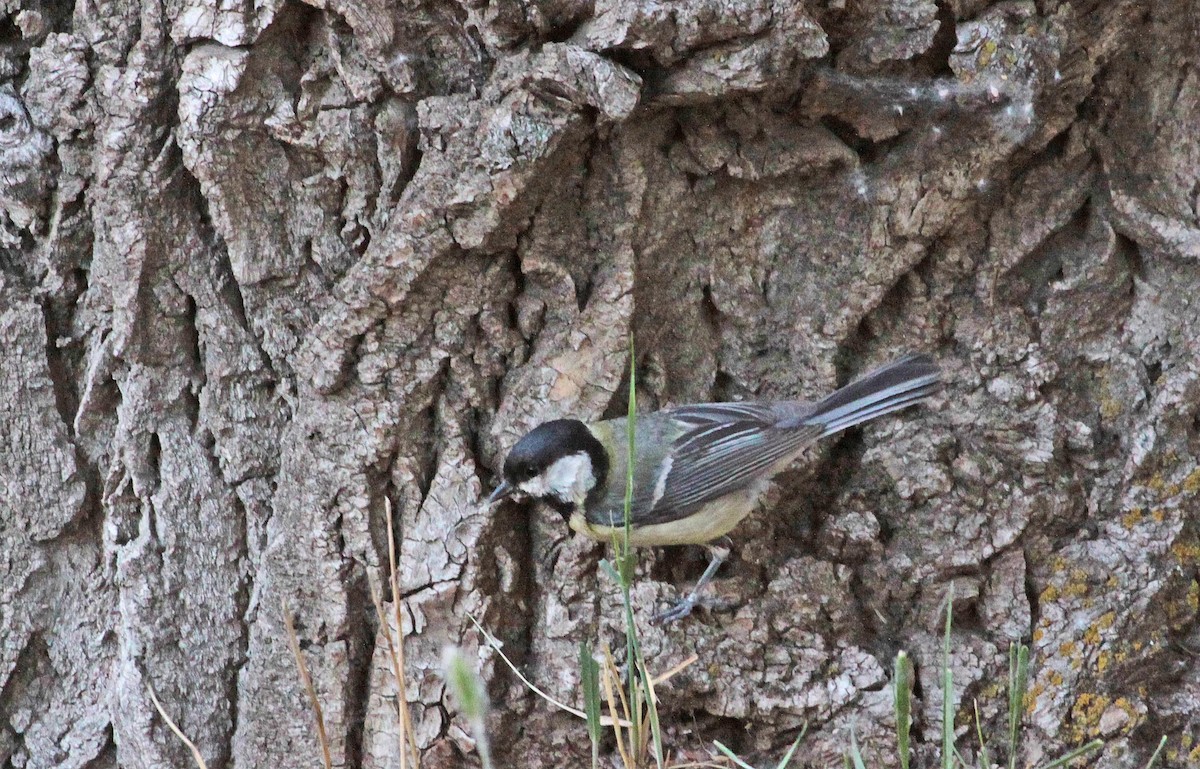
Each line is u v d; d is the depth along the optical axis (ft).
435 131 18.56
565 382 19.93
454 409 19.81
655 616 19.93
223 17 18.66
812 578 20.48
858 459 21.17
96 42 19.16
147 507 20.39
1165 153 20.84
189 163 19.16
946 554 20.65
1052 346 20.88
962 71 19.15
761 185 20.10
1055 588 20.59
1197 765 20.38
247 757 20.61
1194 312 20.62
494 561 19.81
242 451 20.48
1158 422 20.65
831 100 19.26
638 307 20.21
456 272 19.20
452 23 18.79
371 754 20.06
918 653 20.61
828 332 20.74
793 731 19.95
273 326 20.18
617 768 19.79
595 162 19.31
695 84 18.17
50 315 20.35
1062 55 19.31
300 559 20.01
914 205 19.99
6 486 20.43
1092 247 20.80
